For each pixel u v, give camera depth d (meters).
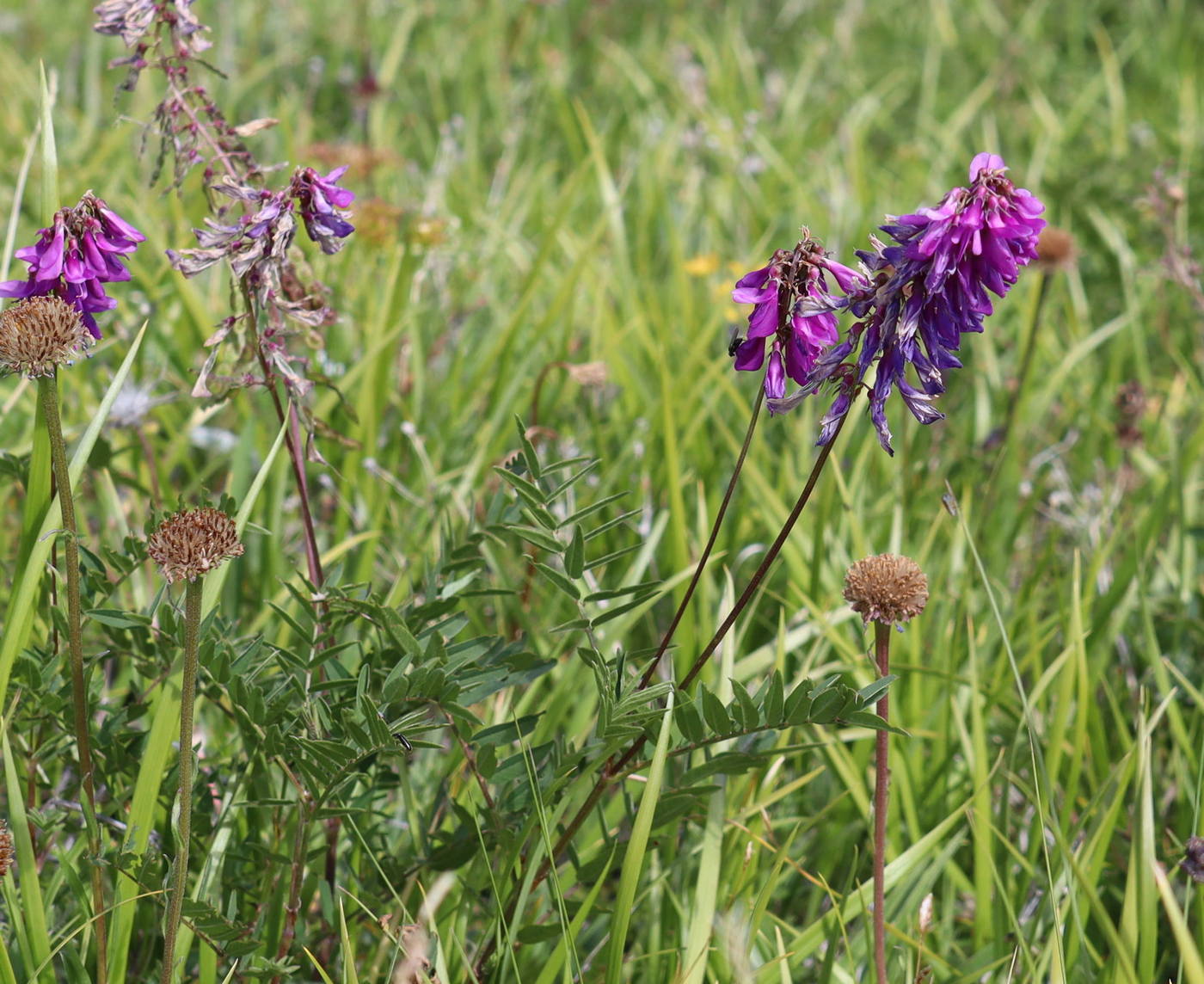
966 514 4.57
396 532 4.48
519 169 8.56
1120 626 4.01
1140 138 8.99
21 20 10.94
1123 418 5.22
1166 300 6.76
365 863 3.14
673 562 4.37
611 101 9.95
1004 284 2.15
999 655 4.02
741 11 12.36
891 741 3.53
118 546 4.03
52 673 2.80
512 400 4.95
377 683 2.95
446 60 10.58
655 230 7.45
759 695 2.64
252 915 3.15
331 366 4.97
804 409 5.22
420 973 2.55
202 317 4.95
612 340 5.35
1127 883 2.82
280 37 10.55
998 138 9.66
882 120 10.03
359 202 6.52
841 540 4.44
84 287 2.54
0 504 4.40
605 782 2.77
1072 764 3.45
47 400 2.44
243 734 3.06
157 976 2.92
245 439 4.32
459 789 3.40
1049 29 12.34
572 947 2.69
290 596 3.68
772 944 3.13
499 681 2.89
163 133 3.10
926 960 3.05
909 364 2.51
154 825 3.02
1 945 2.49
